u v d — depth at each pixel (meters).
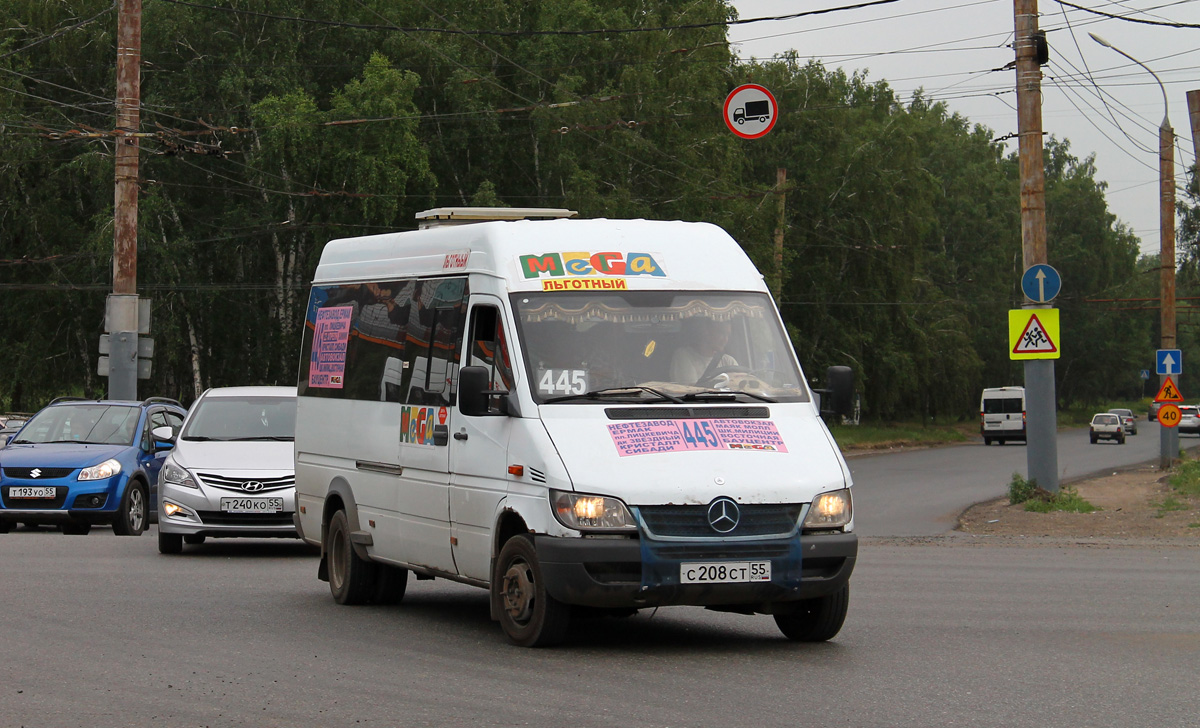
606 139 75.62
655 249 14.80
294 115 69.25
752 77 100.06
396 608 16.84
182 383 82.62
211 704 10.55
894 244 104.31
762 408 13.74
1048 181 153.88
